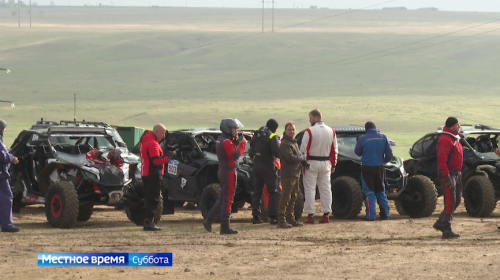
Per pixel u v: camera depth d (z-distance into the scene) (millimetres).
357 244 33781
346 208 47750
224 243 34750
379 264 27172
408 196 49781
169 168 51844
